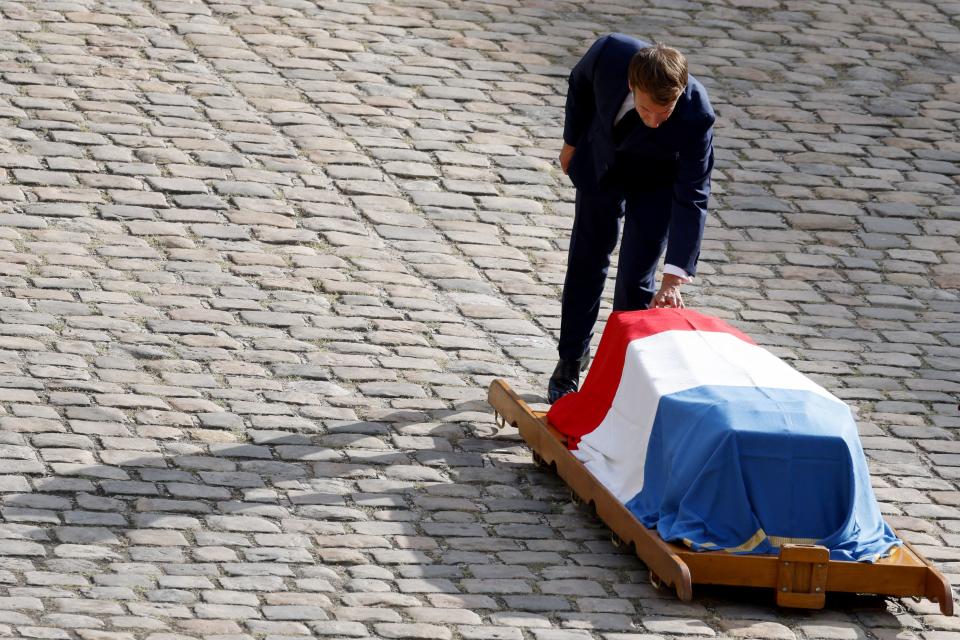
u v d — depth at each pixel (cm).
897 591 2361
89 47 4347
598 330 3453
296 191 3825
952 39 5091
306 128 4106
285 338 3228
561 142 4228
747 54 4831
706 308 3594
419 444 2888
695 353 2561
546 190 4016
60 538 2416
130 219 3600
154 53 4372
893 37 5062
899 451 3069
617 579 2462
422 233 3750
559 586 2419
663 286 2733
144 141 3919
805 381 2523
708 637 2286
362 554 2466
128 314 3228
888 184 4238
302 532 2519
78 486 2586
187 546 2434
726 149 4309
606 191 2833
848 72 4797
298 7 4800
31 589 2255
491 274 3625
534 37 4766
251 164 3903
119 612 2212
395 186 3922
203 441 2795
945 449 3094
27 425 2766
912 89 4744
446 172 4012
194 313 3272
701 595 2427
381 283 3516
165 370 3041
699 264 3788
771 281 3753
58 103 4025
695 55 4775
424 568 2438
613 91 2672
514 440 2958
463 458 2856
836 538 2352
